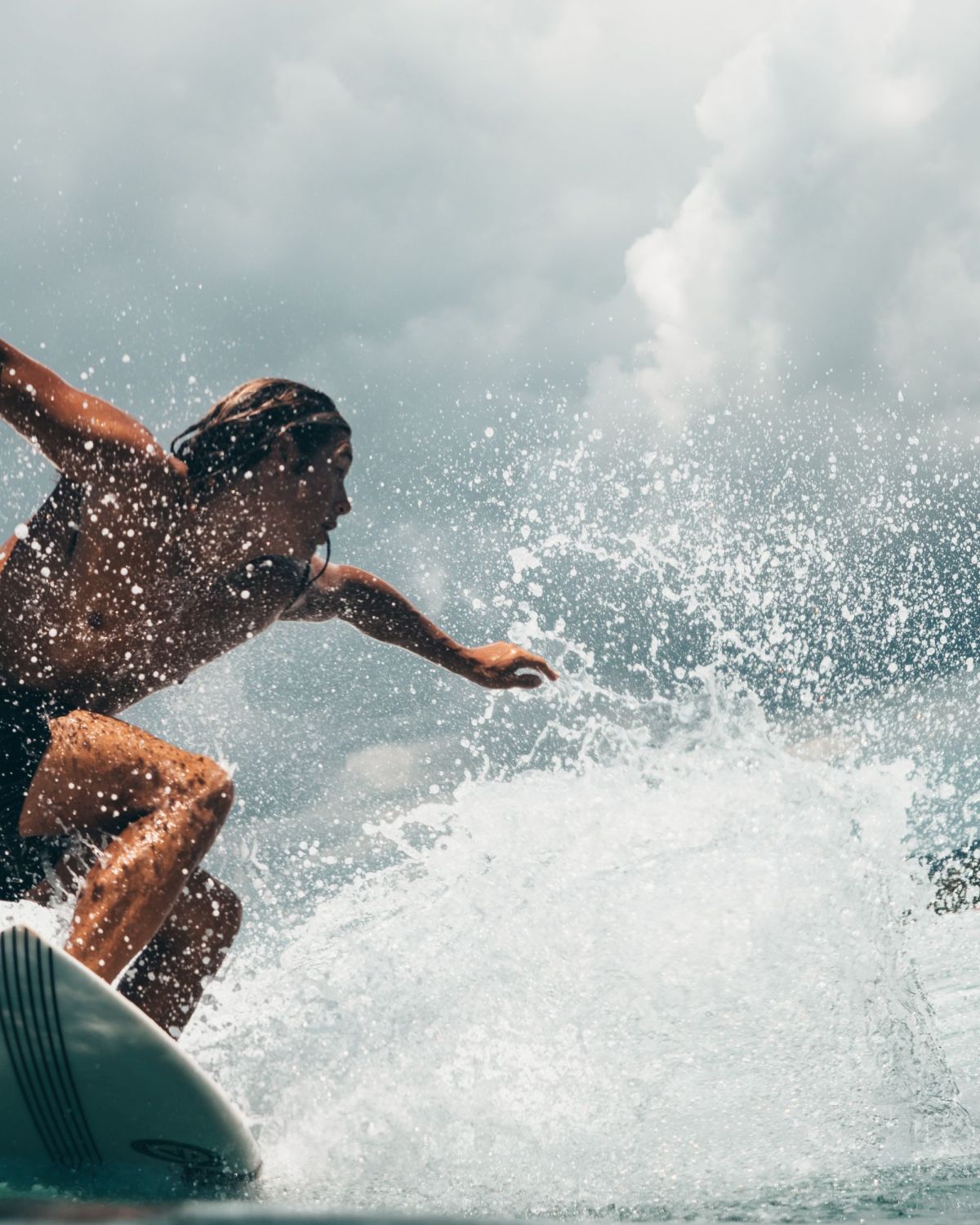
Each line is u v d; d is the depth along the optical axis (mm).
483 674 3098
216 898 2205
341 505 2311
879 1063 2309
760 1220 1540
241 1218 735
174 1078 1681
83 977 1586
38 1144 1747
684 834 2982
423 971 2691
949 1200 1606
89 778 2014
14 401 1988
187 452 2186
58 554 2127
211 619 2303
